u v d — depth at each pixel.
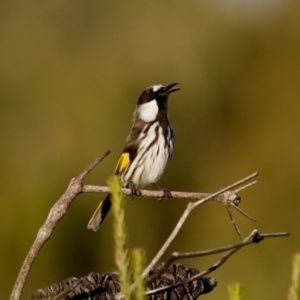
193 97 18.58
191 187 18.59
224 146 18.88
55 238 16.55
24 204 16.97
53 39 18.62
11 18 18.83
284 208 18.19
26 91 18.16
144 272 5.12
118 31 18.47
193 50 18.45
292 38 19.53
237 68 19.17
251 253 17.06
